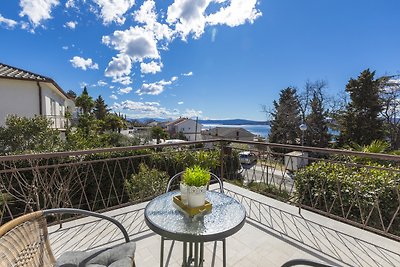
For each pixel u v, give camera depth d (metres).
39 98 10.06
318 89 19.31
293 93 21.67
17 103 9.52
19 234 1.04
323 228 2.41
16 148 7.20
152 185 4.55
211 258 1.91
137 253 1.97
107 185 5.57
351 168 3.96
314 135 19.25
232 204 1.49
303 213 2.77
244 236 2.26
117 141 13.75
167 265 1.80
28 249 1.07
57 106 14.14
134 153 5.82
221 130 34.62
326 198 3.93
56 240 2.15
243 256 1.94
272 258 1.92
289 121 20.52
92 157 5.27
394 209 3.41
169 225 1.21
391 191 3.44
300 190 4.22
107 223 2.49
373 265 1.82
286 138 20.97
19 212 3.54
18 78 9.12
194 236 1.11
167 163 5.62
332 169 4.04
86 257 1.28
